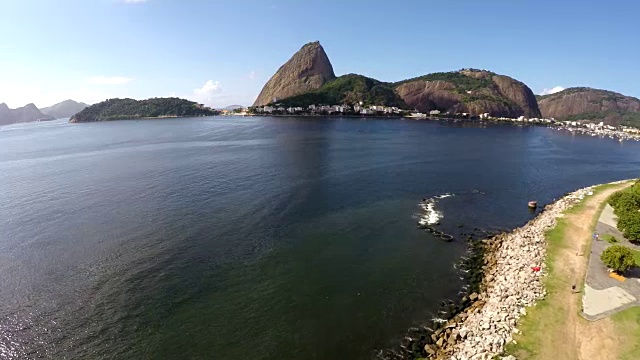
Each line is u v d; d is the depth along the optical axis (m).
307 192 71.44
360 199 68.50
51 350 30.38
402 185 79.44
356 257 46.03
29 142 171.62
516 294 34.59
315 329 32.94
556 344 27.92
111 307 35.56
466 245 50.00
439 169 96.75
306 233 52.53
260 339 31.67
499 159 114.88
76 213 59.28
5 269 42.00
